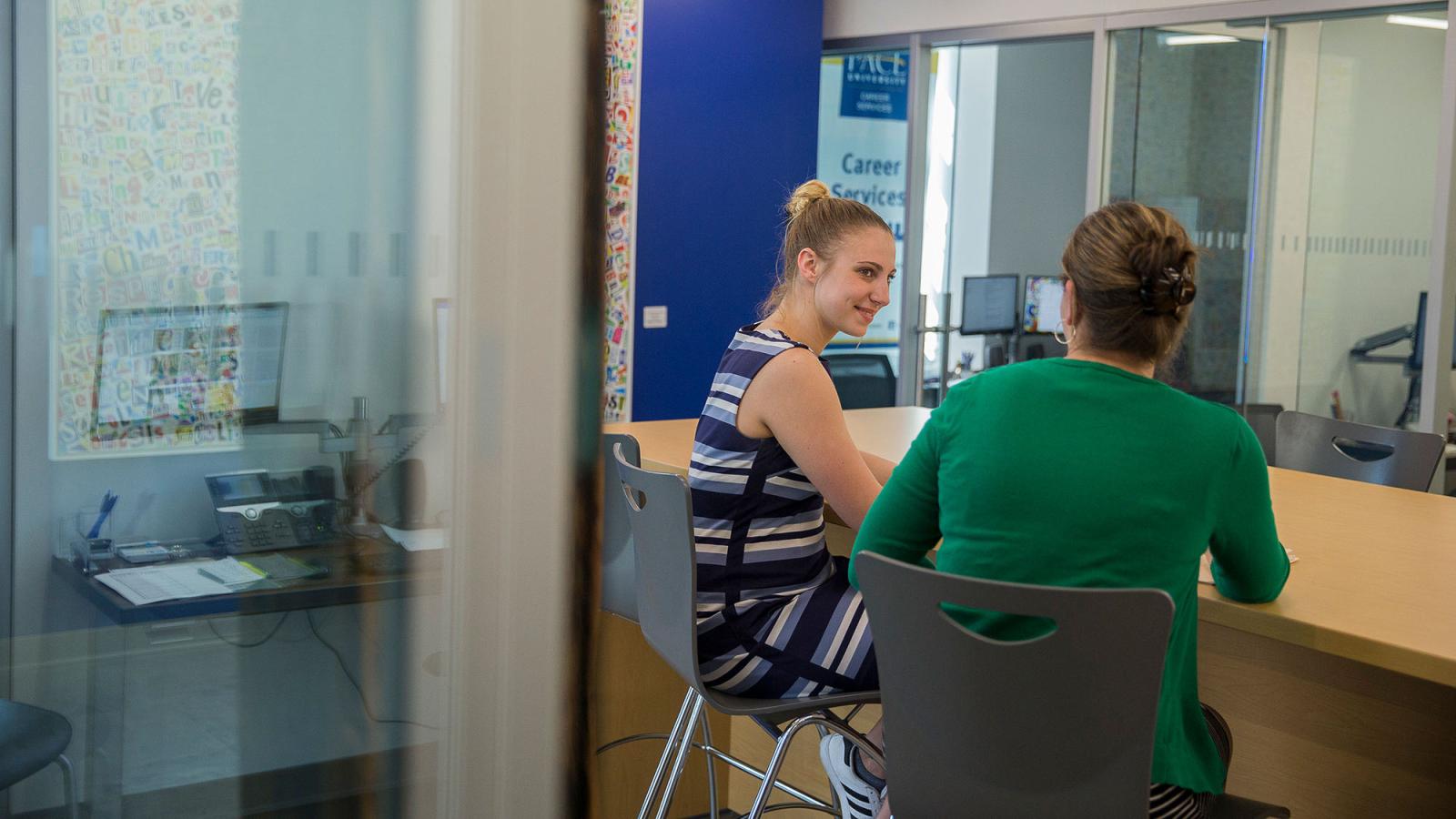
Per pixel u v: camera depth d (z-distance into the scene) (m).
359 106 0.47
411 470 0.48
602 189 0.48
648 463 2.59
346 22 0.46
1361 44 4.77
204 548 0.48
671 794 2.14
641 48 5.63
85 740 0.48
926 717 1.49
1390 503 2.33
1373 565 1.83
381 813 0.49
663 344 5.88
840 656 1.84
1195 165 5.31
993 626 1.51
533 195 0.47
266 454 0.48
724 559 1.89
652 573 1.92
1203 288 5.34
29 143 0.45
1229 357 5.27
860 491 1.90
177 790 0.49
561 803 0.50
